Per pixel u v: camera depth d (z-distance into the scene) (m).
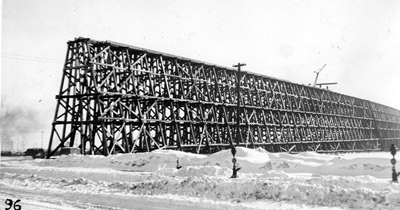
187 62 35.22
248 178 11.86
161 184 12.09
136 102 29.34
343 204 8.85
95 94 26.88
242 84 42.19
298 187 9.76
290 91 50.62
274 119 47.62
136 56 31.75
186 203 10.00
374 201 8.69
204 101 35.19
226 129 40.75
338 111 61.56
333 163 15.31
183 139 36.22
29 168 19.72
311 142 50.41
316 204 9.09
